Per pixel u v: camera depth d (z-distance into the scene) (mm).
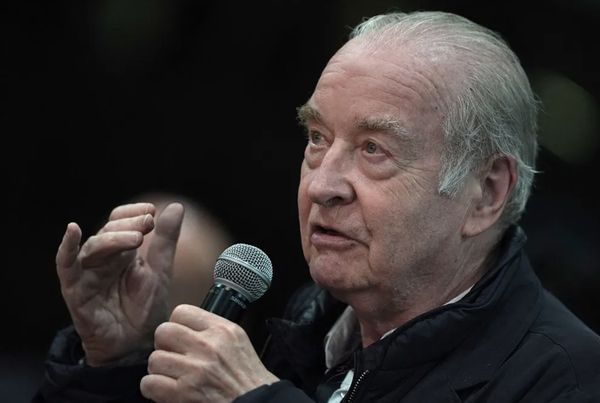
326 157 7277
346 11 16969
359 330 8180
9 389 14820
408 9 16547
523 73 7707
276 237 18375
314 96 7449
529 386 7090
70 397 8219
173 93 18766
